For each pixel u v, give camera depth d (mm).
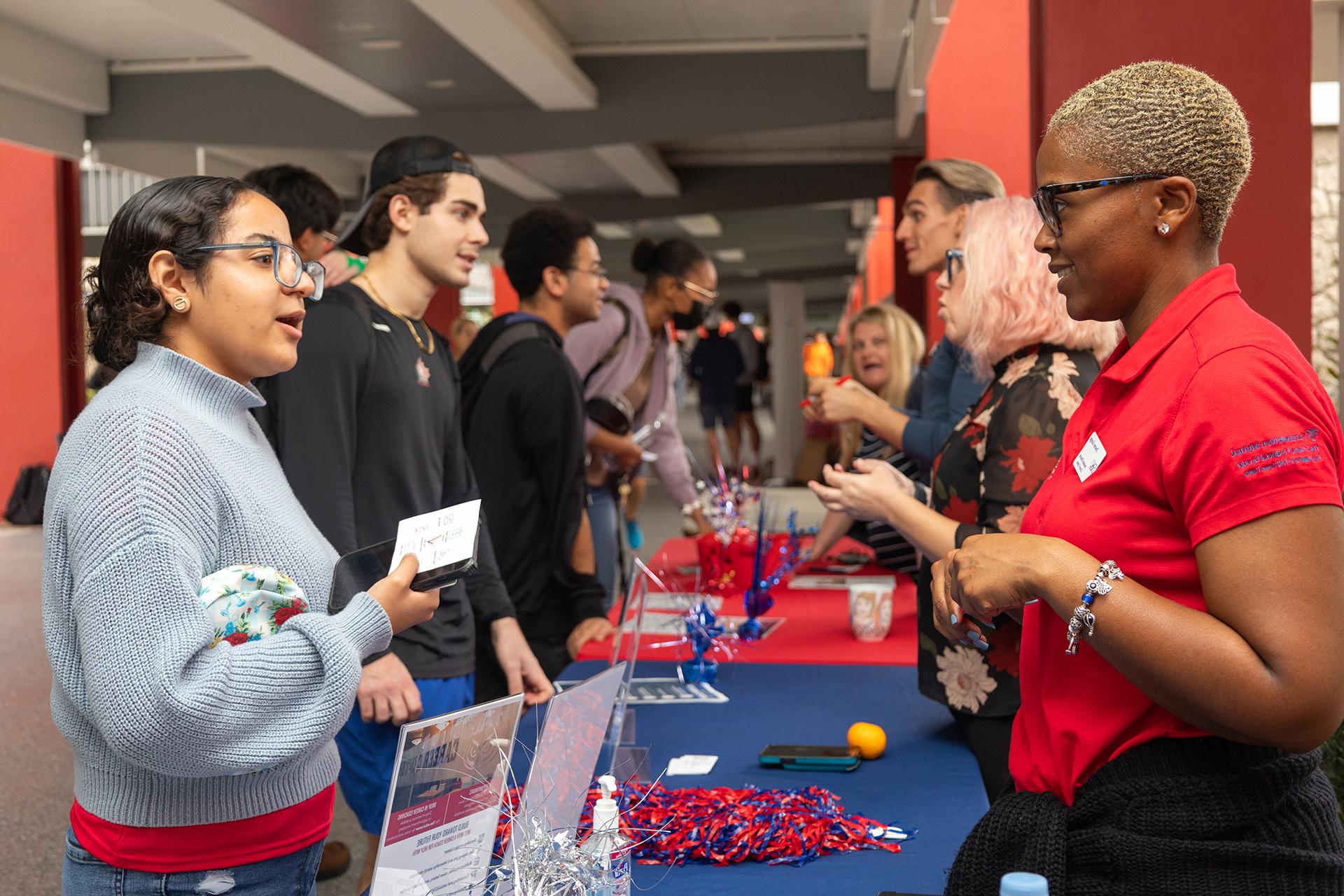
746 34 8430
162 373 1386
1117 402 1219
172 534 1263
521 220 3629
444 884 1229
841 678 2717
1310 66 2730
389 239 2389
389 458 2258
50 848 3494
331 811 1506
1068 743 1251
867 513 2020
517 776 1779
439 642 2346
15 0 8008
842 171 12922
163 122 9648
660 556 4484
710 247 21000
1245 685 1036
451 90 8609
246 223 1422
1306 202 2740
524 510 3125
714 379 15492
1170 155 1135
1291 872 1122
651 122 8836
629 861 1381
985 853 1253
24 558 8961
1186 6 2779
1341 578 1037
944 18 5059
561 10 7742
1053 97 2863
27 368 11367
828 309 41281
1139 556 1162
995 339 1986
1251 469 1052
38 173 11312
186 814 1318
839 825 1706
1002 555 1195
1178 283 1181
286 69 8031
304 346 2170
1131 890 1152
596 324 4188
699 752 2156
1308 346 2748
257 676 1245
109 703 1205
